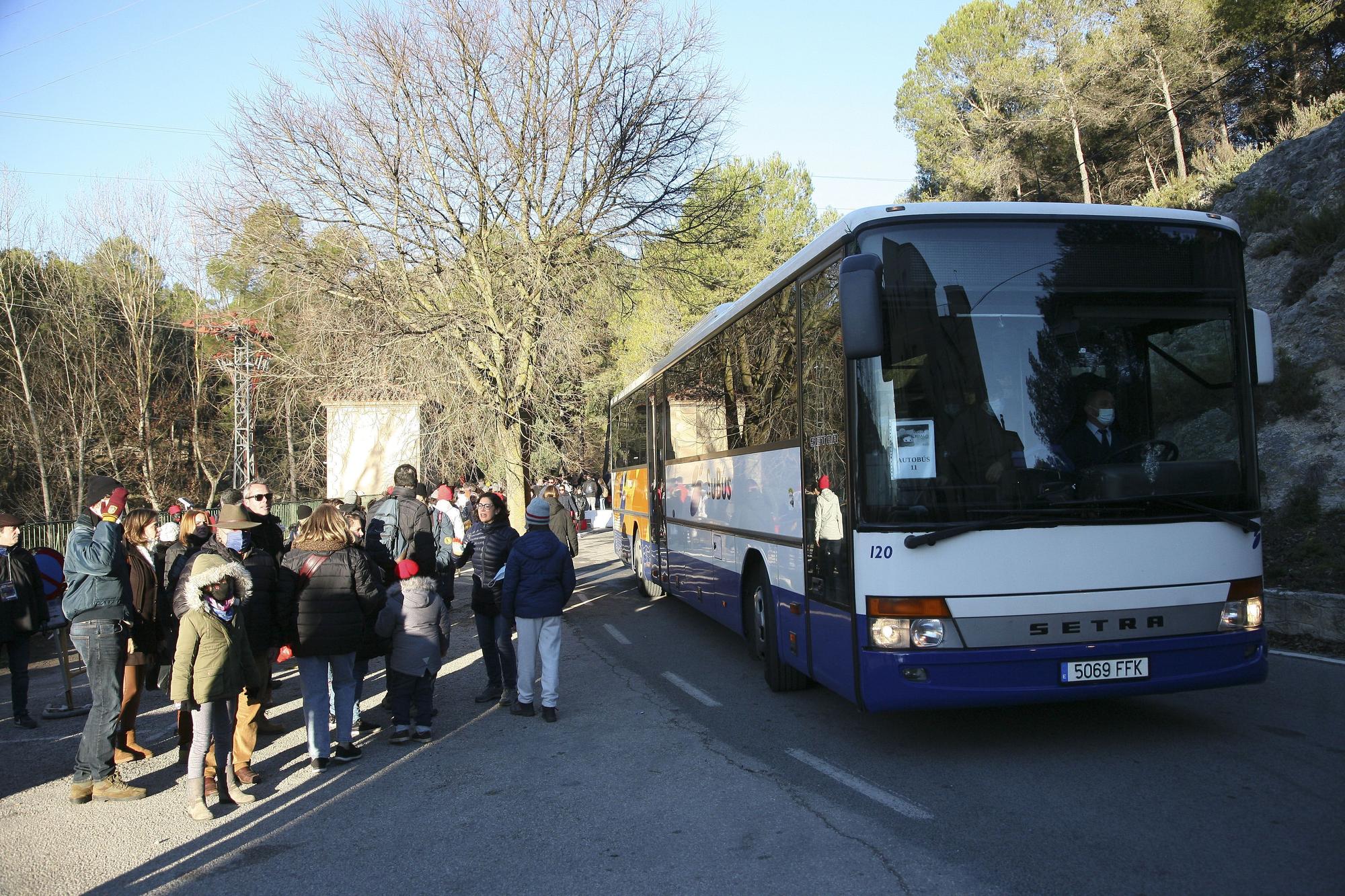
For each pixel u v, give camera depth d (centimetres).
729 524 935
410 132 1384
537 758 650
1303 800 476
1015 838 447
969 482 541
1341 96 2455
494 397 1416
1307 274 1520
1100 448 552
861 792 531
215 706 570
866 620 552
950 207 574
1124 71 3681
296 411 1558
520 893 421
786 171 3231
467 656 1108
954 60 4466
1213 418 571
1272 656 834
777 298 762
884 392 555
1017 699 529
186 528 759
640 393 1546
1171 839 434
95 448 3425
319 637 638
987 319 559
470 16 1371
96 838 530
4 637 823
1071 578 537
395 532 834
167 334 3662
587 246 1434
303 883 448
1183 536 550
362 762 668
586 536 3434
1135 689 539
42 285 3428
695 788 559
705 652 1041
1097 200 4156
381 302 1366
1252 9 3216
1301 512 1147
